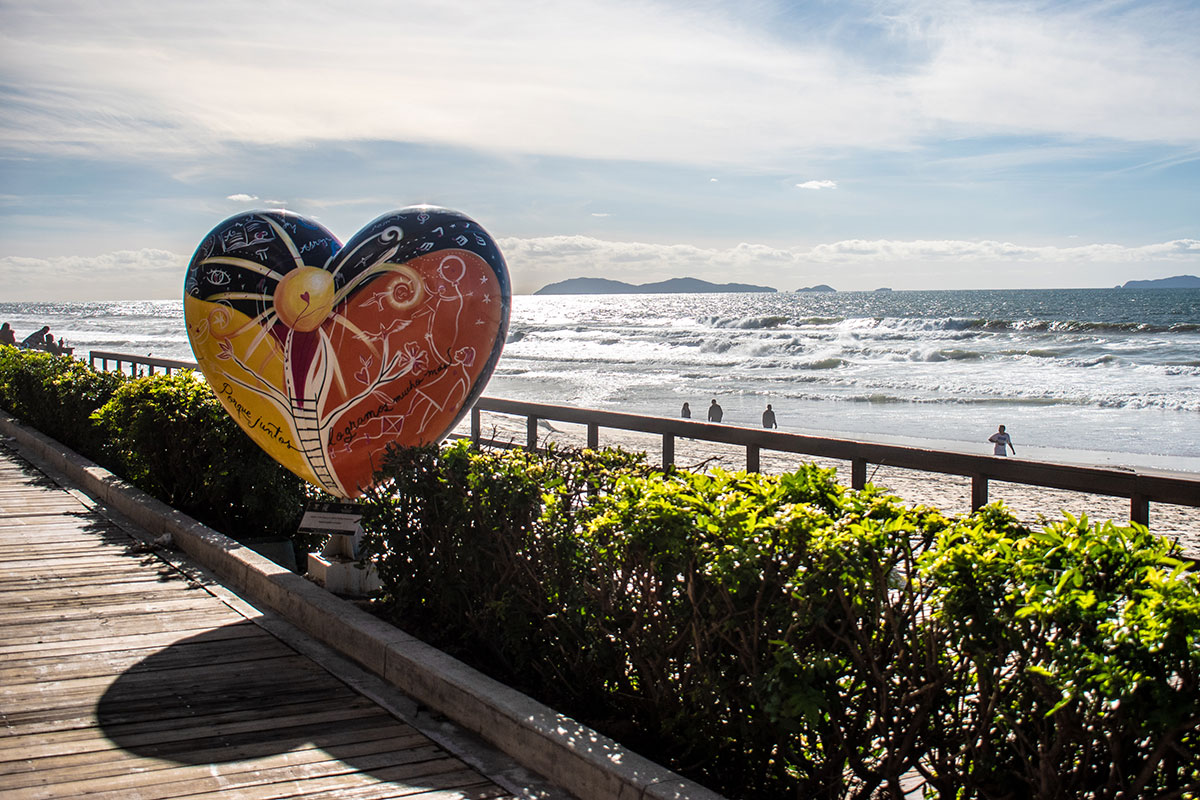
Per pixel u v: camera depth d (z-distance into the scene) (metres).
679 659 3.37
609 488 3.98
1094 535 2.51
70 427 10.23
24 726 3.80
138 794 3.26
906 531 2.94
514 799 3.29
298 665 4.55
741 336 68.81
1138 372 42.28
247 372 5.50
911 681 2.78
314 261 5.49
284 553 7.12
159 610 5.34
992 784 2.71
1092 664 2.22
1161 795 2.28
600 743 3.39
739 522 3.09
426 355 5.36
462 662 4.23
